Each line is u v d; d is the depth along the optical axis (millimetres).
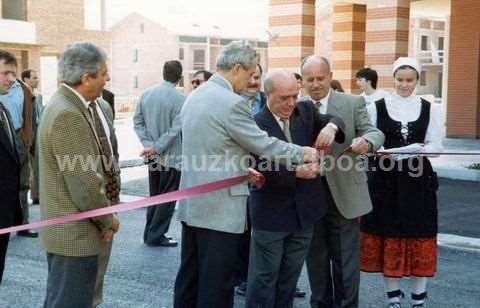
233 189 4293
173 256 7477
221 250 4305
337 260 5176
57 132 3760
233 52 4332
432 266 5297
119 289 6223
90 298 3984
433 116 5285
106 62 3973
